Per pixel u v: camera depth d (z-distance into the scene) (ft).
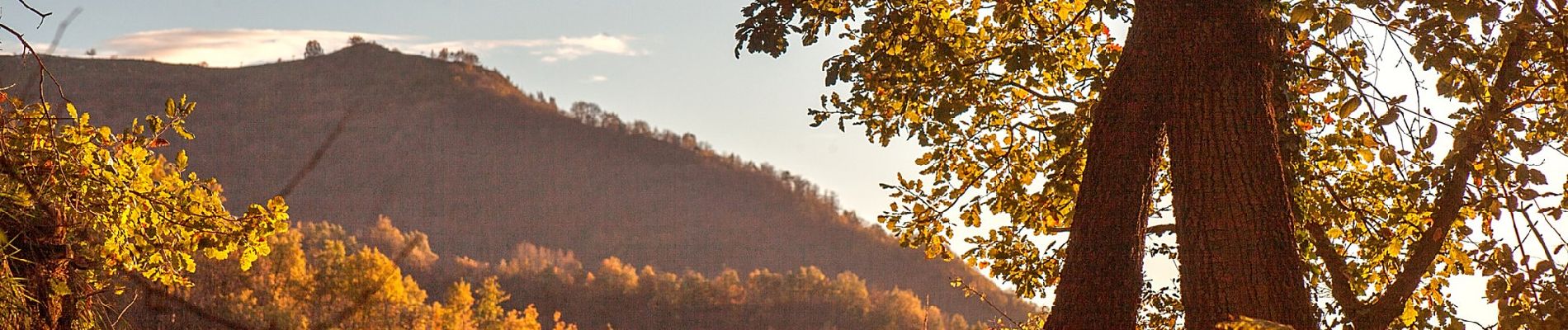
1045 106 25.02
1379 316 17.65
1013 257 25.80
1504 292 11.91
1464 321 16.97
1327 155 23.08
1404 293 17.52
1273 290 14.30
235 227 12.32
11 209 9.39
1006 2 21.35
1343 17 13.58
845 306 532.32
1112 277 15.79
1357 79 14.55
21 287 9.18
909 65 21.07
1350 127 22.70
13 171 9.70
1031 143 25.31
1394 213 22.40
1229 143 14.85
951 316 554.46
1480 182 14.62
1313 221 20.17
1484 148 14.26
